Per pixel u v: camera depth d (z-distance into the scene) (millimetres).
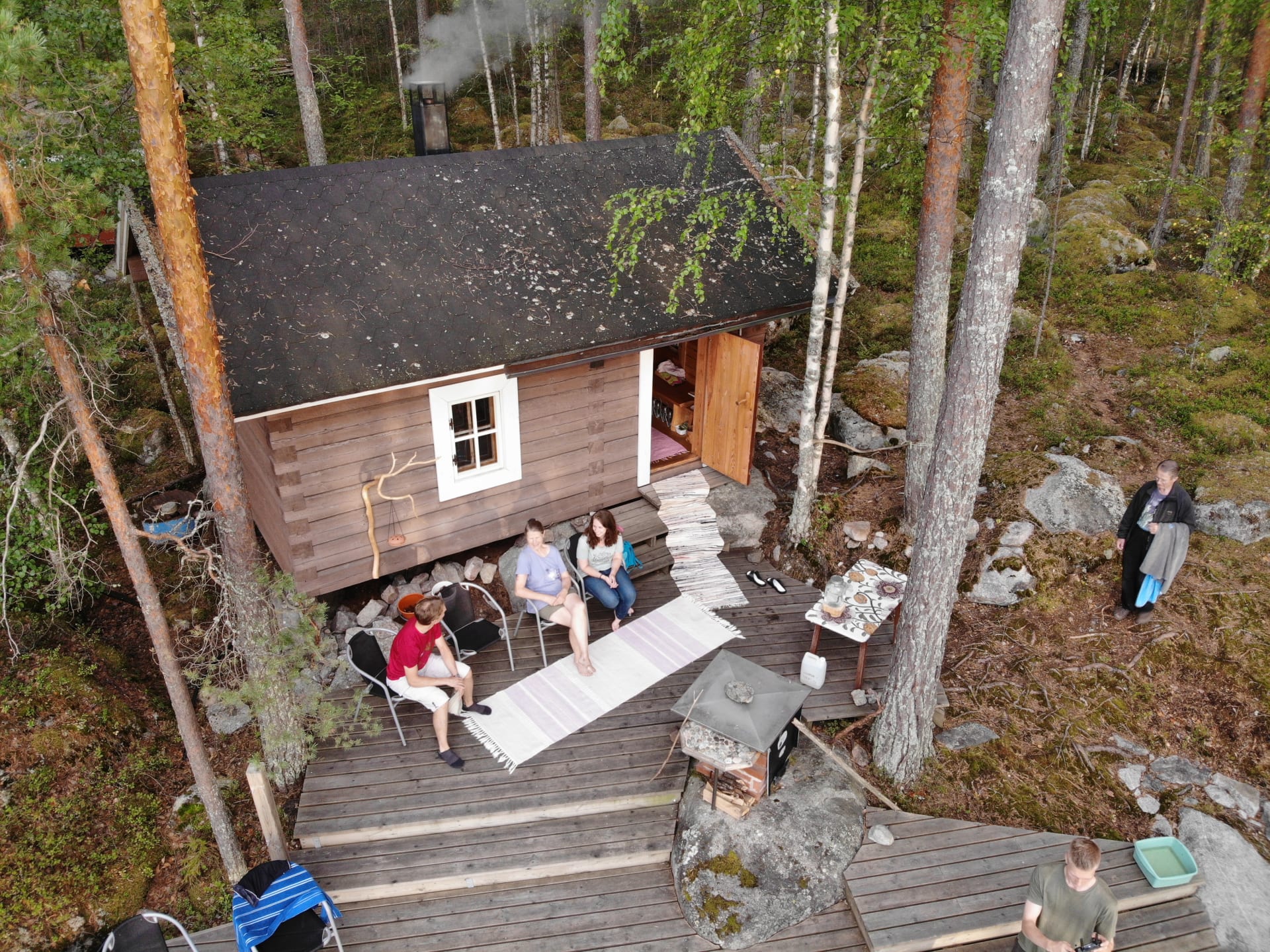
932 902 5812
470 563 8758
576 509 9297
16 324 4719
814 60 8305
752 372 9227
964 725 7113
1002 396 11297
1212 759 6797
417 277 7816
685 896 5969
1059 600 8102
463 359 7457
